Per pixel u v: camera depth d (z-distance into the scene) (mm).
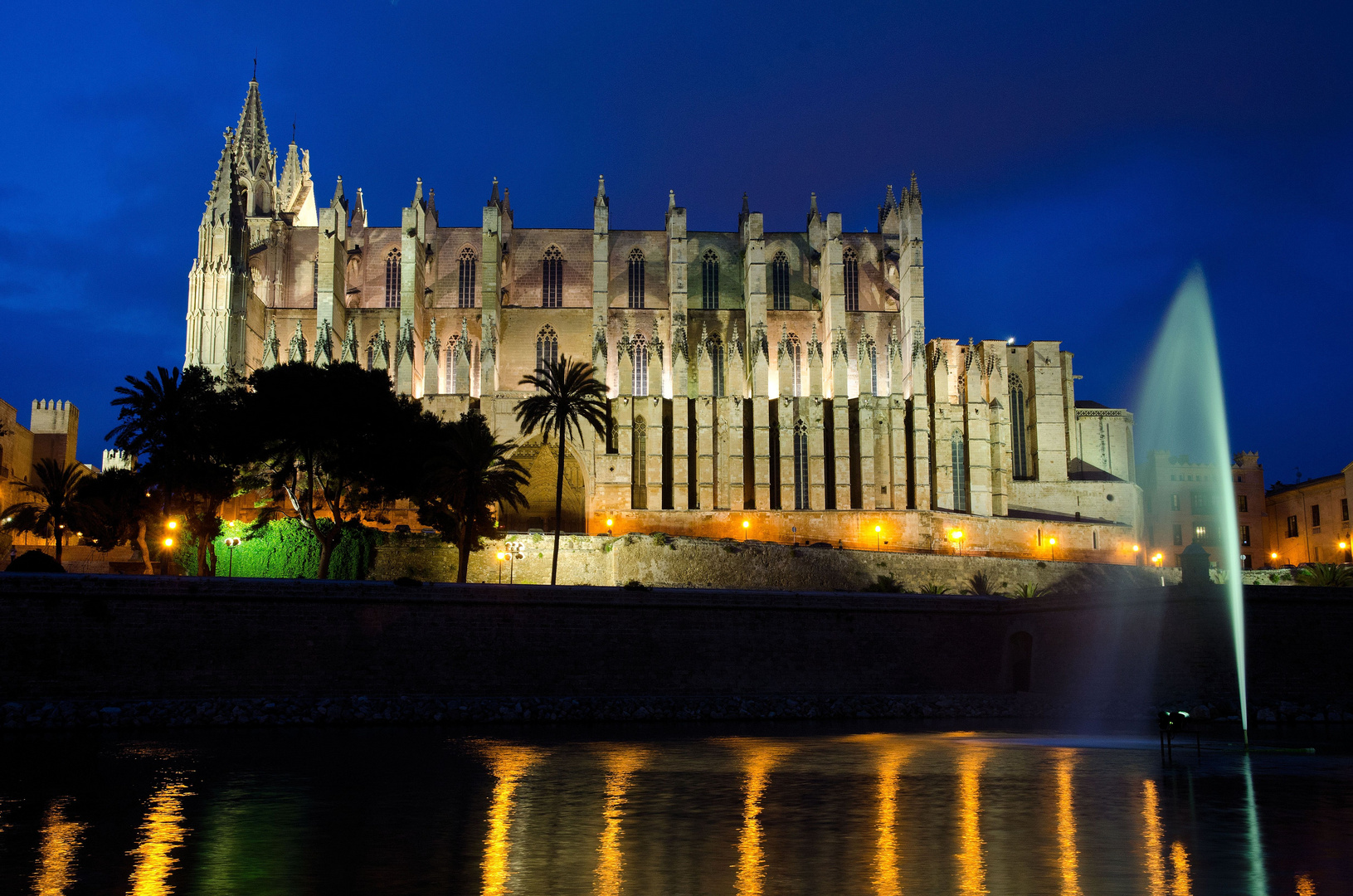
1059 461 114688
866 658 64125
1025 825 30391
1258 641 57625
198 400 74625
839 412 111562
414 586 58062
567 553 86562
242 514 88438
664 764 41594
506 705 56531
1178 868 25469
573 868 25500
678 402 110125
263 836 28766
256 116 145125
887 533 105000
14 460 103312
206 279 104312
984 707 61844
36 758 41531
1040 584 88312
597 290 117000
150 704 52125
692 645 61688
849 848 27547
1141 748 46750
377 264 122875
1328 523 106562
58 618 52719
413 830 29516
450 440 74938
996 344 115562
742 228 125500
